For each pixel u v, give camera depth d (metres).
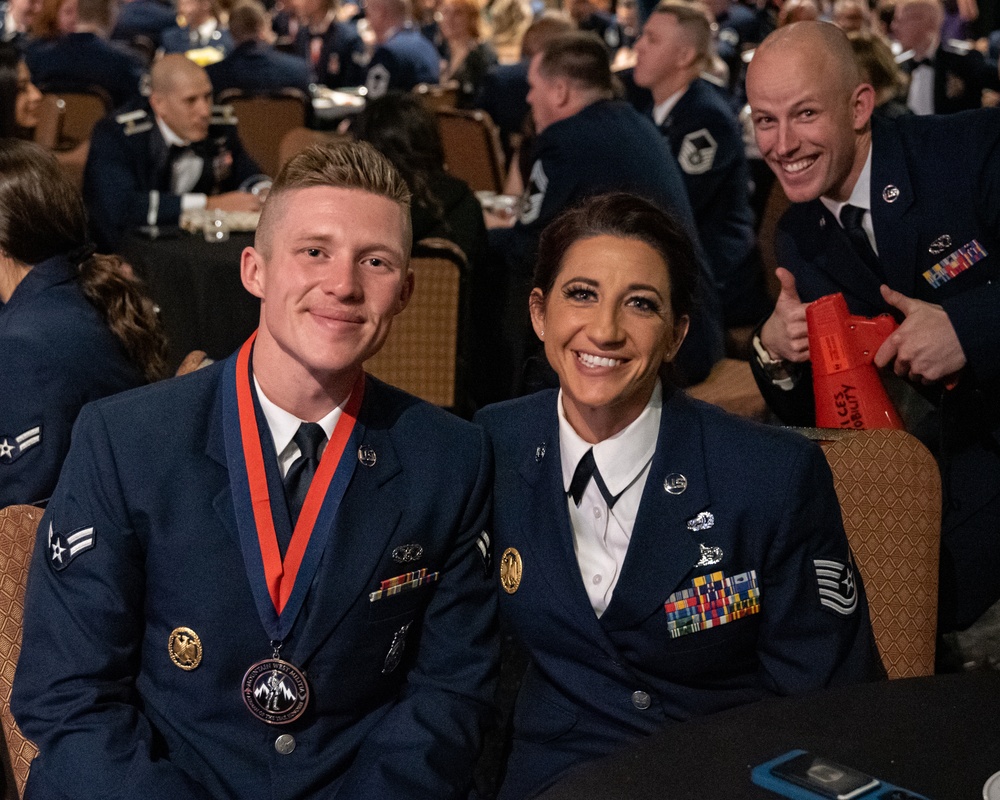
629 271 1.59
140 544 1.57
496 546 1.72
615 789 1.20
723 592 1.63
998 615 2.27
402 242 1.58
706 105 4.15
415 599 1.64
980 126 2.28
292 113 6.56
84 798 1.50
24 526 1.67
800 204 2.44
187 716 1.57
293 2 10.82
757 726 1.32
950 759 1.25
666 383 1.72
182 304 3.81
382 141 3.66
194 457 1.58
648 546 1.63
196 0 9.87
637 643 1.64
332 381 1.59
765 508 1.63
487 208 4.73
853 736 1.29
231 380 1.62
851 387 2.20
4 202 2.12
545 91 3.98
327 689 1.58
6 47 5.13
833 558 1.67
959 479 2.28
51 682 1.55
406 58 8.43
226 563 1.55
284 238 1.54
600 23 10.70
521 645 1.73
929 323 2.16
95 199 4.40
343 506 1.60
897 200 2.29
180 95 4.43
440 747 1.60
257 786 1.55
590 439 1.67
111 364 2.17
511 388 4.00
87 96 6.39
